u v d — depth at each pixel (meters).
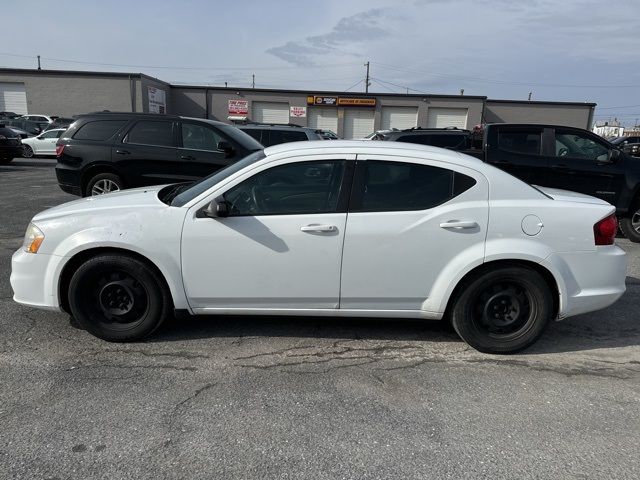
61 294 3.88
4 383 3.30
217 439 2.78
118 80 34.69
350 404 3.16
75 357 3.69
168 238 3.69
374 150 3.78
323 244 3.68
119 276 3.83
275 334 4.16
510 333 3.89
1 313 4.45
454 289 3.80
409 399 3.24
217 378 3.44
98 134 8.42
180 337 4.06
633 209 8.01
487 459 2.66
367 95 39.34
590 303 3.86
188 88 39.06
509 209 3.72
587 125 39.88
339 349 3.93
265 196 3.74
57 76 34.84
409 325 4.43
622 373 3.67
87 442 2.72
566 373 3.65
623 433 2.92
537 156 7.95
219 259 3.72
